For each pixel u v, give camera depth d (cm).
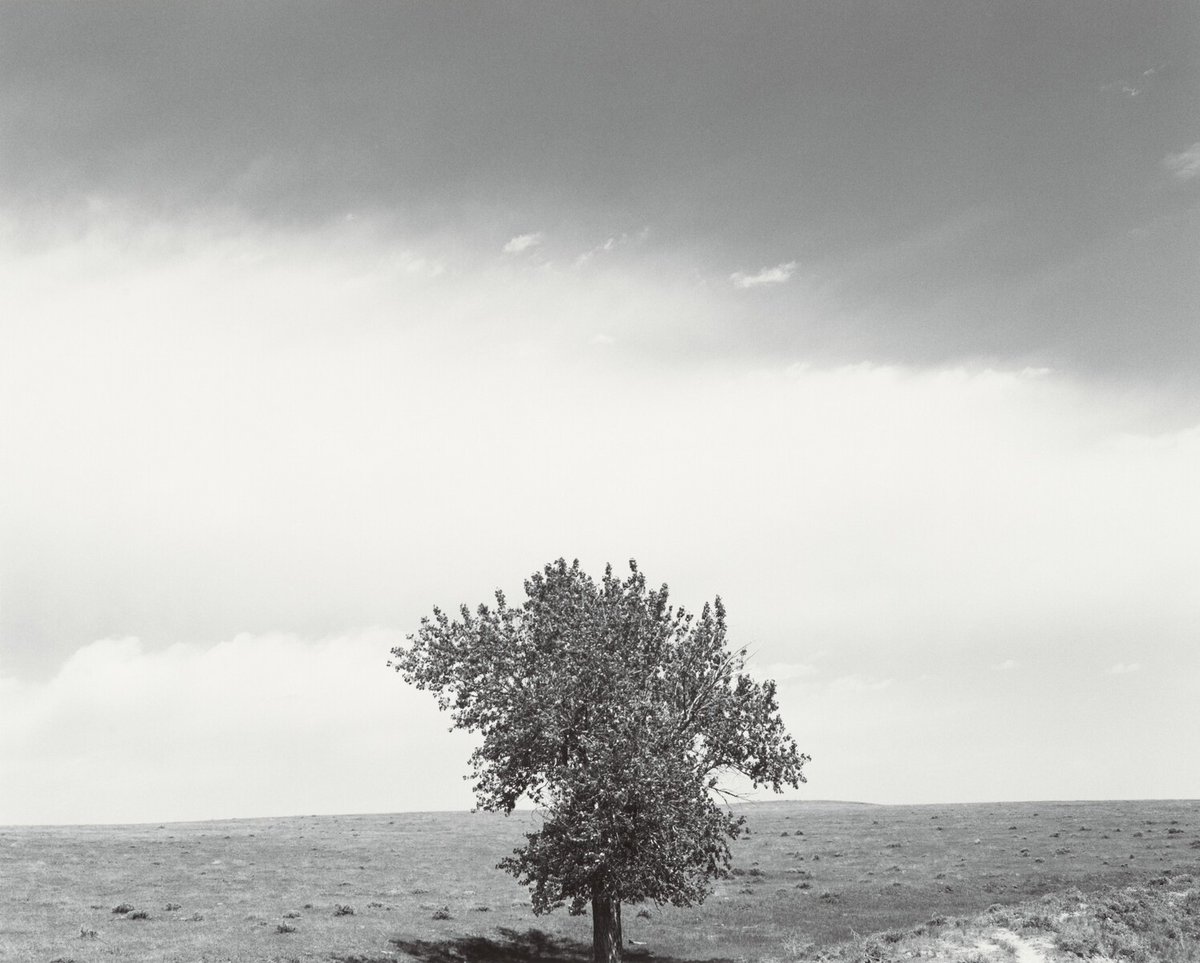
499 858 8325
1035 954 3159
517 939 5156
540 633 4081
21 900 5722
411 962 4472
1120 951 3164
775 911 5728
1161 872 5997
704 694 4100
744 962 4388
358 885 6750
